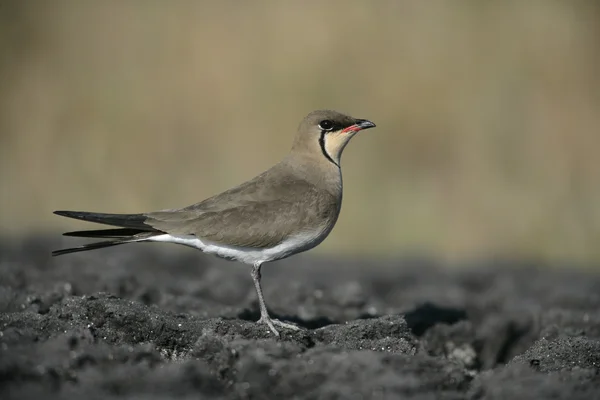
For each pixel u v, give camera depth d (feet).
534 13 61.82
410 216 58.54
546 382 20.75
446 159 59.82
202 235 26.78
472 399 20.75
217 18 62.44
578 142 59.77
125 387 19.30
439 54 61.26
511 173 59.21
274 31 61.72
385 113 60.18
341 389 19.58
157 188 60.18
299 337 24.94
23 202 60.59
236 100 60.75
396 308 33.88
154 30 62.95
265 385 20.20
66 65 63.16
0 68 62.90
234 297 35.55
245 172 59.36
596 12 61.67
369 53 61.11
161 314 25.30
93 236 26.43
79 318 24.17
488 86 60.59
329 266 50.62
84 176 60.85
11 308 27.37
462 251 57.57
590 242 57.62
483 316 35.42
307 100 60.18
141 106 61.62
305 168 28.73
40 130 62.03
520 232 58.13
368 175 59.47
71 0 64.90
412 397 19.51
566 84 60.80
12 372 19.47
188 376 19.84
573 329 29.55
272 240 27.12
